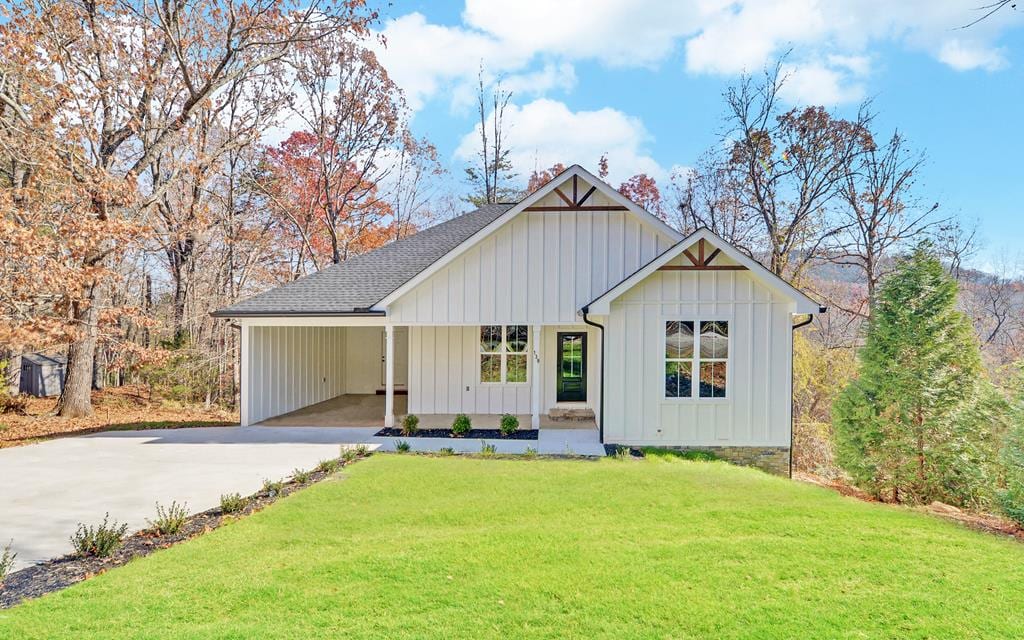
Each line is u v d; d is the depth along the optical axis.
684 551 6.00
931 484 10.64
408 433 13.60
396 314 14.34
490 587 5.12
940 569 5.64
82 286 15.71
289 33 20.25
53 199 15.69
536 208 14.21
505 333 16.66
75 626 4.43
